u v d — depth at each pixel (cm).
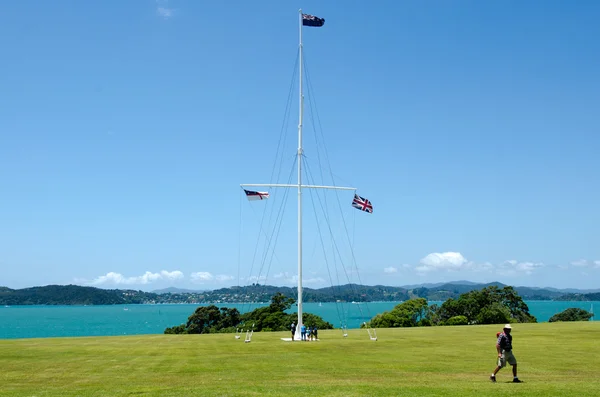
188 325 12006
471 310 12431
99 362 3362
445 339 5159
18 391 2253
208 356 3700
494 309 11956
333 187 6025
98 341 5275
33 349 4266
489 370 2908
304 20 6081
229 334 6838
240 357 3622
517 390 2153
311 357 3603
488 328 7106
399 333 6244
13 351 4091
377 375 2712
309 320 11088
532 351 3856
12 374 2839
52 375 2792
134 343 4975
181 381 2527
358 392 2111
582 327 6506
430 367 3041
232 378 2616
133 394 2127
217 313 12019
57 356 3734
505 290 13188
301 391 2142
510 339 2438
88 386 2397
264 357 3616
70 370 2989
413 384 2359
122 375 2769
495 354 3762
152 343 4969
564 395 2034
